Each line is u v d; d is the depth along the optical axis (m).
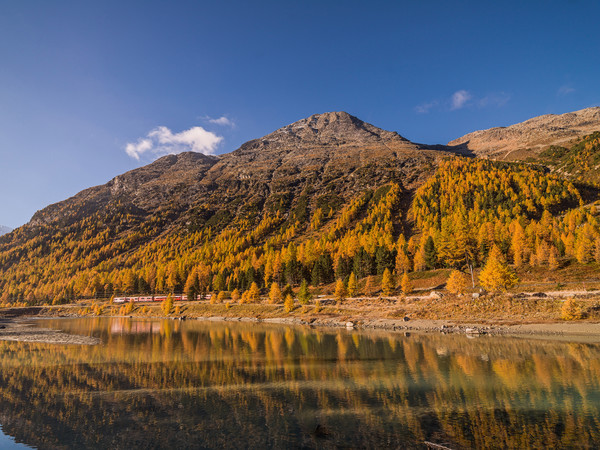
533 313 68.81
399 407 25.19
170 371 38.22
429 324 74.50
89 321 125.19
